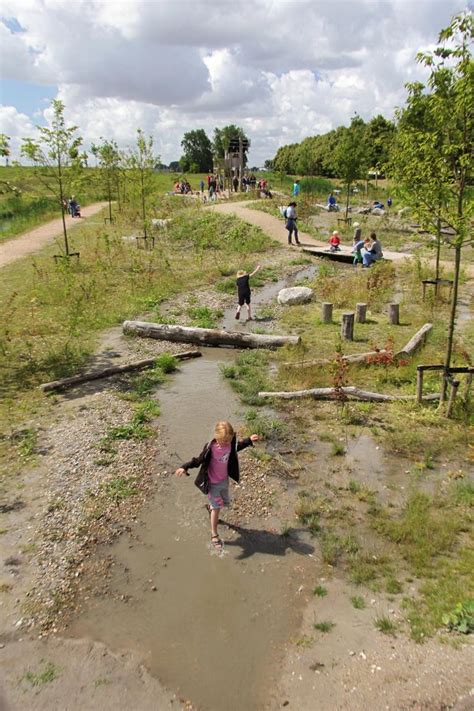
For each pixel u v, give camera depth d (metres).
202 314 14.70
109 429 8.41
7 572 5.42
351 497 6.75
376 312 15.18
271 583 5.35
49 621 4.88
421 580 5.27
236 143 50.25
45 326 13.35
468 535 5.93
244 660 4.49
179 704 4.11
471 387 9.52
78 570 5.50
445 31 7.04
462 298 16.30
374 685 4.14
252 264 22.09
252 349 12.46
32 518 6.26
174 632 4.79
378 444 8.03
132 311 14.92
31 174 18.70
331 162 33.66
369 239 21.73
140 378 10.60
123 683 4.28
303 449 7.95
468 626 4.61
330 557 5.63
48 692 4.19
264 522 6.31
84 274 19.12
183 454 7.82
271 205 35.66
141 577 5.44
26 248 24.66
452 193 7.78
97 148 32.66
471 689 4.00
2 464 7.39
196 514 6.48
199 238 26.70
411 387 9.82
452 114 7.41
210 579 5.42
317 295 17.27
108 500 6.64
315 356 11.58
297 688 4.19
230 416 9.07
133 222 32.84
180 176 59.19
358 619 4.83
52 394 9.73
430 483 7.00
